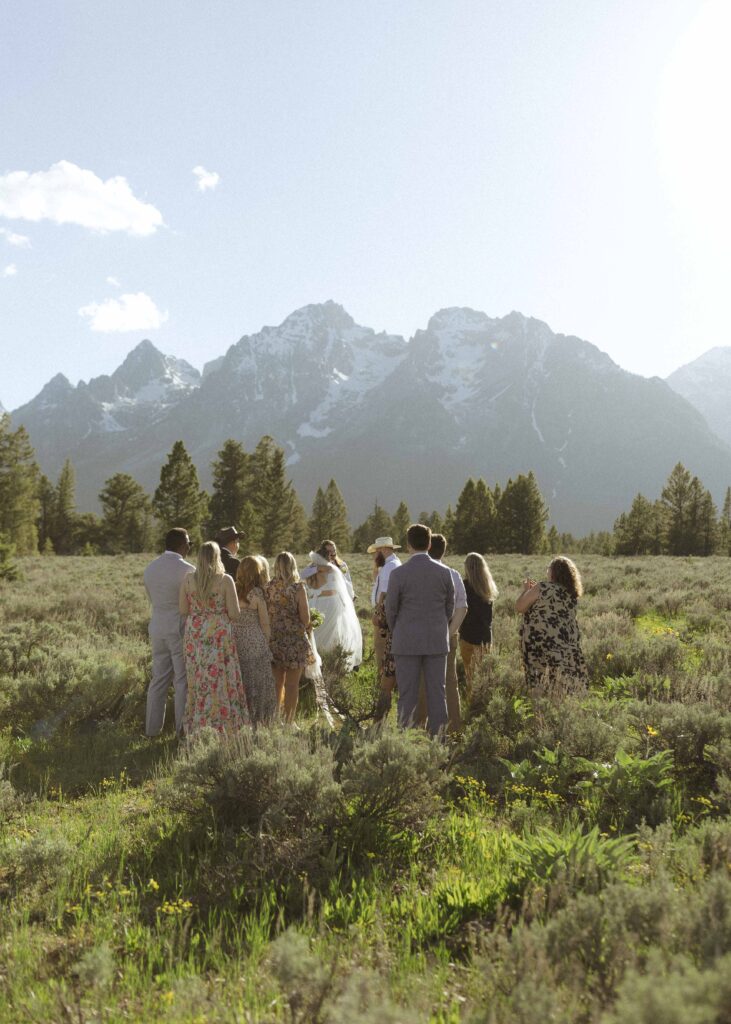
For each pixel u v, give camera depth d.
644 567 32.16
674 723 5.75
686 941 2.73
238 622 7.35
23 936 3.40
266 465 93.44
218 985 2.94
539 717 6.31
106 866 4.19
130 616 15.31
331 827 4.32
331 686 8.08
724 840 3.82
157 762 6.54
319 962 2.70
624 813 4.74
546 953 2.76
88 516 113.69
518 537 97.25
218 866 3.96
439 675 6.79
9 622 14.34
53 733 7.57
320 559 10.48
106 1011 2.75
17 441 72.94
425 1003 2.63
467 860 4.14
